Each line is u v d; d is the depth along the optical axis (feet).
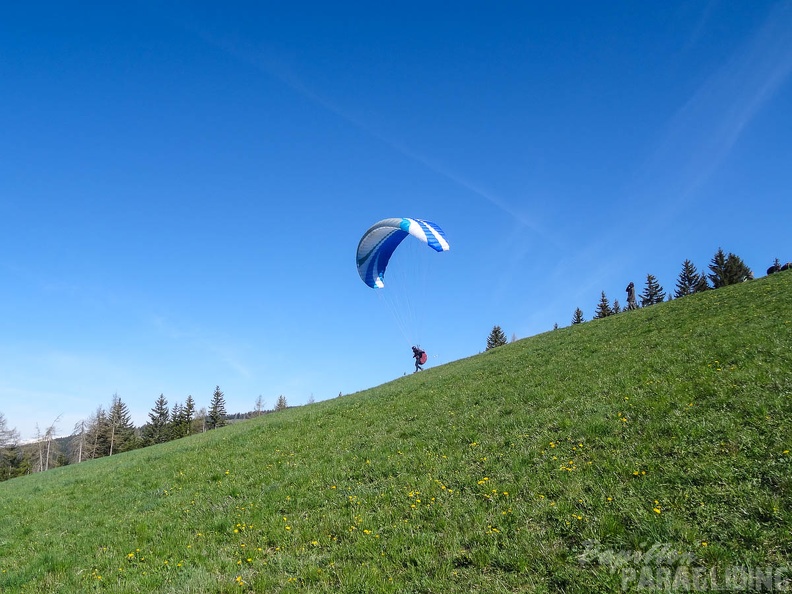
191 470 59.77
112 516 47.06
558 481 31.81
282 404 457.68
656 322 78.28
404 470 41.11
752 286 85.92
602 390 48.75
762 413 32.78
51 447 367.45
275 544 32.68
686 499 26.20
